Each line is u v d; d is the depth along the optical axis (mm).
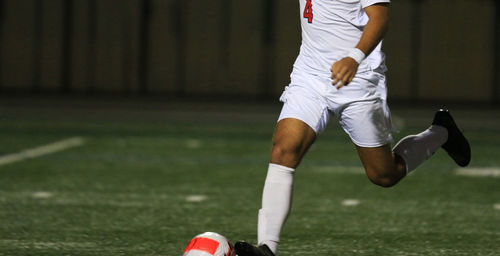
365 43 15055
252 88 77875
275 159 16000
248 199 27531
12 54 78875
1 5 78625
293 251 19531
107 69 78688
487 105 74125
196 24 77938
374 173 17312
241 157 39406
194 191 29250
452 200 27750
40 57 78875
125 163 36750
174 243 20328
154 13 78188
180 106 70438
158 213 24734
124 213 24672
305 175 33750
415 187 30656
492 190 30078
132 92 78750
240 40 77625
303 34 16875
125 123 56250
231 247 14820
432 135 18750
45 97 75688
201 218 23938
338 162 38000
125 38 78375
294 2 76938
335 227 22703
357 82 16344
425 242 20688
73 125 54188
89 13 78500
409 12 75688
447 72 75625
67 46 78750
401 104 74062
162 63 78375
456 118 63188
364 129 16516
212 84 78188
